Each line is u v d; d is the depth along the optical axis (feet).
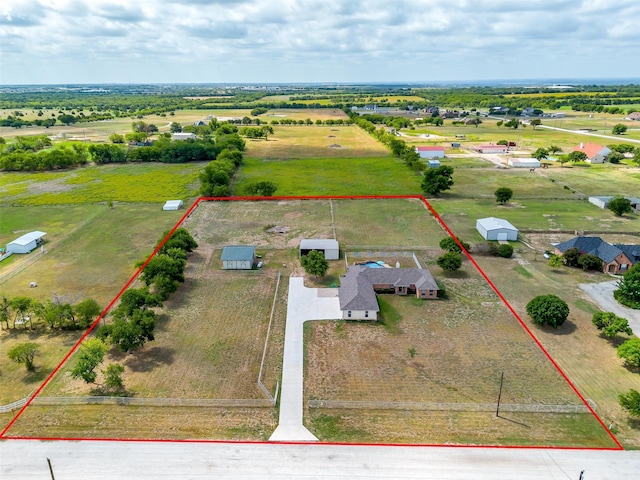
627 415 131.23
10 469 112.27
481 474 110.83
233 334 174.19
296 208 339.57
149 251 255.29
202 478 109.60
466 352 161.99
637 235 276.21
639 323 178.50
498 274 225.35
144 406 135.23
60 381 146.92
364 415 131.75
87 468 112.47
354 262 240.32
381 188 395.14
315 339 170.60
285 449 118.73
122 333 154.20
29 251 255.91
